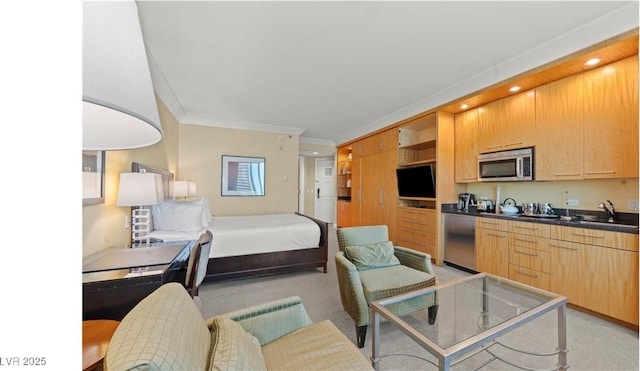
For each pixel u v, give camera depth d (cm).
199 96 353
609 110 220
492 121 318
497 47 229
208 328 100
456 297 187
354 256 220
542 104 267
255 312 122
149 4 173
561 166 251
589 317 208
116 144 93
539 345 172
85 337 104
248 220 382
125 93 59
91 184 172
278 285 287
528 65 244
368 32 207
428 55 243
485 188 357
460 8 179
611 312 199
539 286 247
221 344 83
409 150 446
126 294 137
